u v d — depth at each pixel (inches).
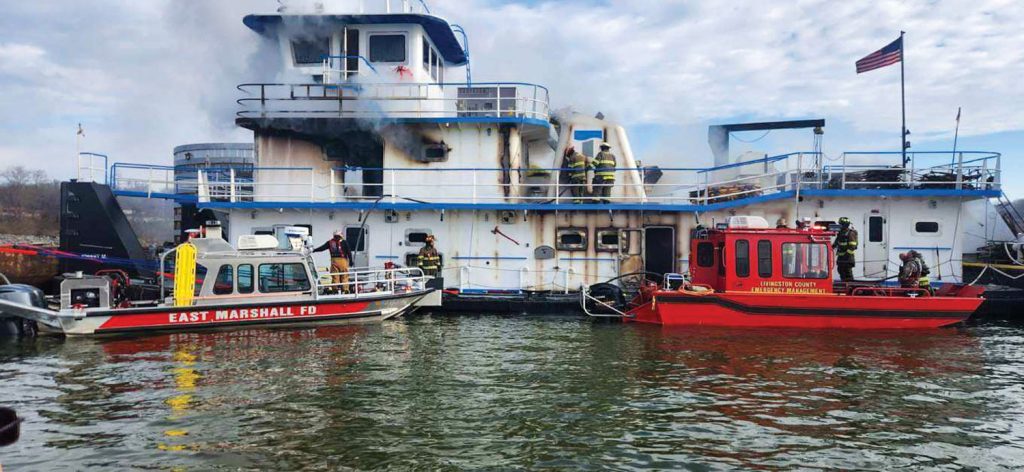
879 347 496.7
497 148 700.7
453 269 683.4
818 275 578.6
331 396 360.8
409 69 711.1
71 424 313.0
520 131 712.4
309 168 692.7
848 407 350.9
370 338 518.3
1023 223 786.2
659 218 669.3
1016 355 471.2
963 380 405.4
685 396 367.9
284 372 409.7
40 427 308.5
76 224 672.4
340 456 278.5
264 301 545.3
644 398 363.3
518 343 506.6
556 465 272.5
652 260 674.8
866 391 380.8
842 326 569.6
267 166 717.3
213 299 539.2
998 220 821.2
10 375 398.3
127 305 538.6
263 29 709.9
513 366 432.1
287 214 693.3
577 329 568.4
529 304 641.0
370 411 336.5
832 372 421.7
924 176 666.2
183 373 404.8
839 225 638.5
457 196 701.3
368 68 705.0
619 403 354.3
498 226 679.1
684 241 669.9
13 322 503.2
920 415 339.3
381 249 689.6
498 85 706.2
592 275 671.1
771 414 338.3
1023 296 623.2
